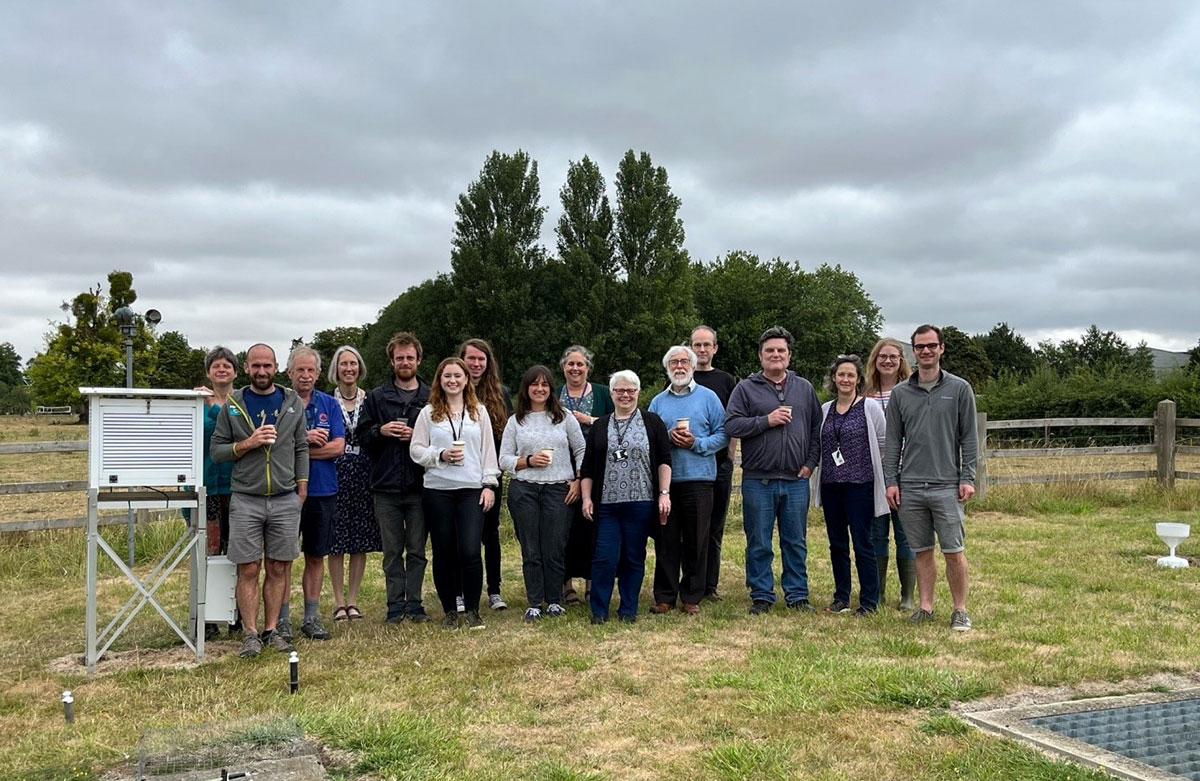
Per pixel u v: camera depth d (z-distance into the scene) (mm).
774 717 4266
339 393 6777
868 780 3553
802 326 56938
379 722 4184
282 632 5816
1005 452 12836
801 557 6699
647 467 6402
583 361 7168
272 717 4227
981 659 5219
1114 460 17797
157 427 5379
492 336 49094
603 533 6387
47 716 4473
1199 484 13227
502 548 9688
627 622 6285
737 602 6949
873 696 4488
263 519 5625
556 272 51438
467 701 4617
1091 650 5359
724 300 58312
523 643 5746
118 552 9039
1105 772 3504
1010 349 74500
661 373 48656
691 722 4227
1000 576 7688
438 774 3648
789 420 6516
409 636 5930
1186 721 4133
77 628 6371
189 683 4953
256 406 5668
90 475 5289
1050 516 11820
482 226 51344
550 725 4273
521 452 6562
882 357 6793
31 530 9156
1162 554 8766
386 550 6438
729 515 11234
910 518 6188
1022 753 3713
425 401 6512
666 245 50719
